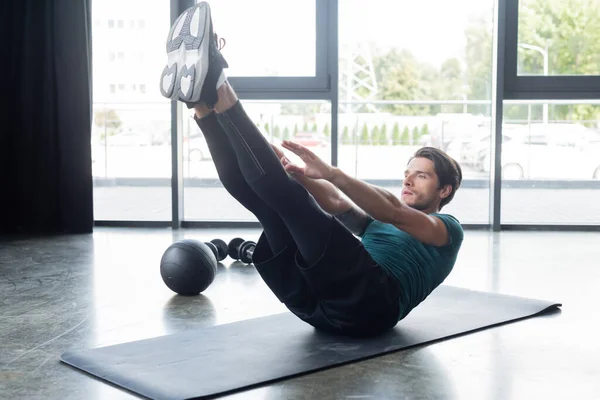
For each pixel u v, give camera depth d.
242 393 1.94
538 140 5.93
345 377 2.08
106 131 6.08
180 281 3.23
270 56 5.76
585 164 5.92
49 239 5.18
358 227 2.59
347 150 6.09
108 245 4.88
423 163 2.55
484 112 5.91
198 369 2.11
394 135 6.05
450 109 5.95
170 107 5.69
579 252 4.58
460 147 5.98
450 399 1.90
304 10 5.72
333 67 5.65
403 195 2.57
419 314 2.83
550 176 5.95
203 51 2.05
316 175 2.16
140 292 3.34
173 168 5.73
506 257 4.38
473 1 5.81
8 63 5.64
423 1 5.85
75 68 5.55
